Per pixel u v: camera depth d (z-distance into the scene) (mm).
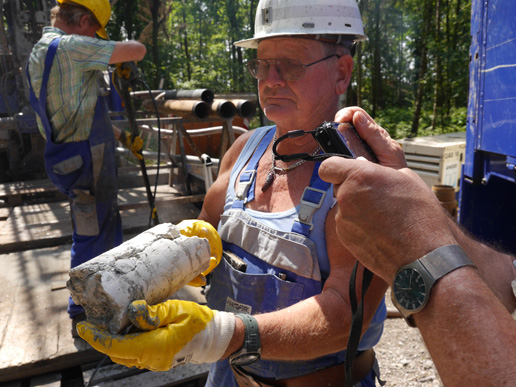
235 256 1389
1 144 7055
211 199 1703
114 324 912
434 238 657
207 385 1643
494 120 2564
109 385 2676
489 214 3031
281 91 1378
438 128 17016
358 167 708
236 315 1077
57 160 2986
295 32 1322
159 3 22031
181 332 937
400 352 3252
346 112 1228
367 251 714
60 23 2988
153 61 22031
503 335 576
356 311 905
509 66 2361
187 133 4680
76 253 3125
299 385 1293
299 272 1229
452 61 14891
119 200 5352
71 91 2842
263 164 1480
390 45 29703
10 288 3674
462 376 584
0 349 2775
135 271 966
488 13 2643
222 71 26359
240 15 27375
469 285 615
